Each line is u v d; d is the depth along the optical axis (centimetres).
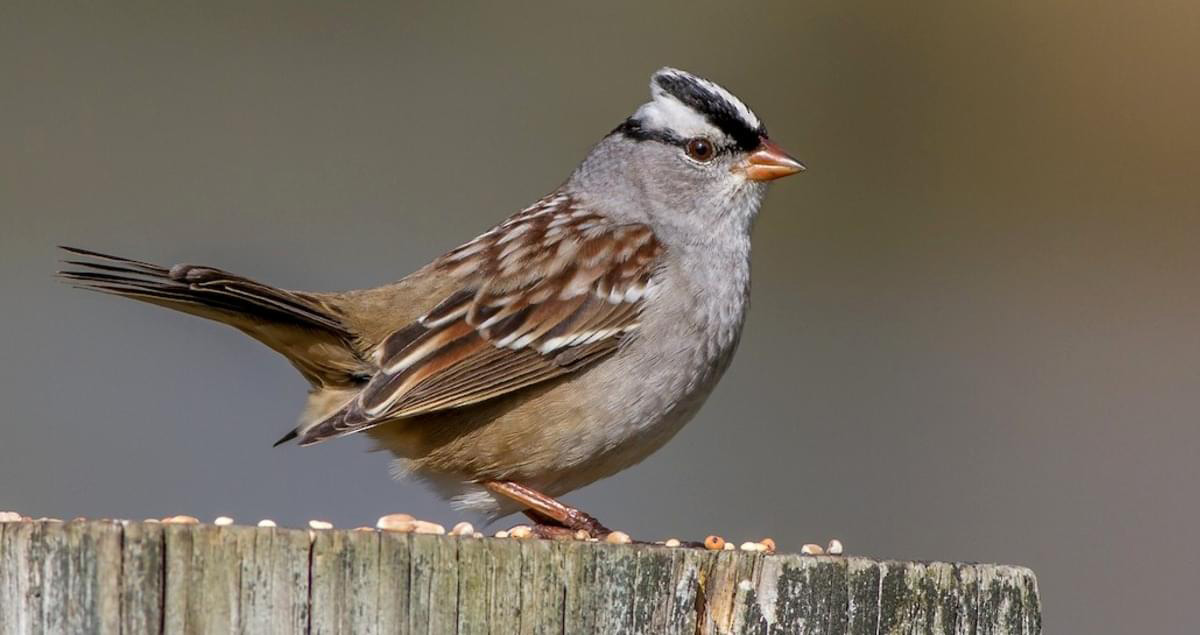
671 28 1423
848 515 1188
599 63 1380
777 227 1368
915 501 1208
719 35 1438
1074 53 1469
